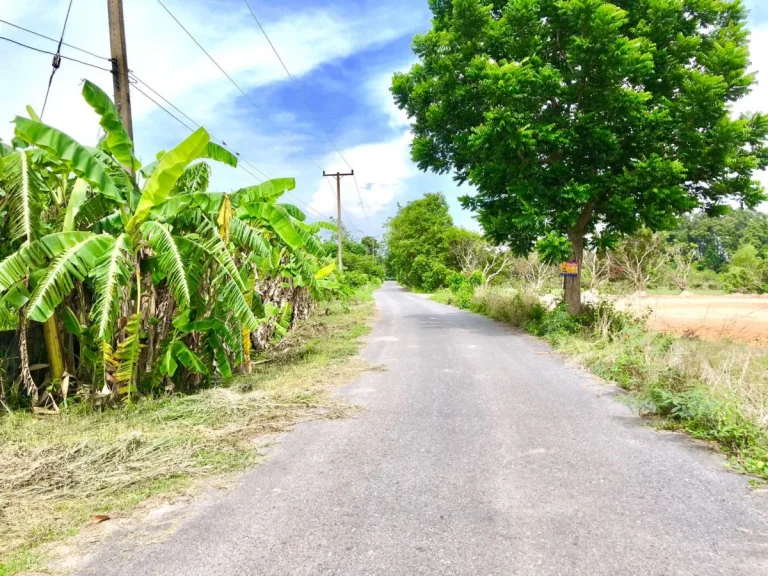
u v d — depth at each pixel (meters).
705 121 12.70
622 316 12.39
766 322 16.16
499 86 11.63
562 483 3.90
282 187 7.77
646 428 5.28
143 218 6.26
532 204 12.49
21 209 5.65
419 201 52.72
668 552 2.89
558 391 6.95
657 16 12.97
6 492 3.76
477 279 33.88
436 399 6.56
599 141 12.33
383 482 3.96
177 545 3.07
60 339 6.36
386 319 18.52
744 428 4.67
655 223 12.91
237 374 8.34
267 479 4.06
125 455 4.45
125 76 7.42
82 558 2.93
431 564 2.81
